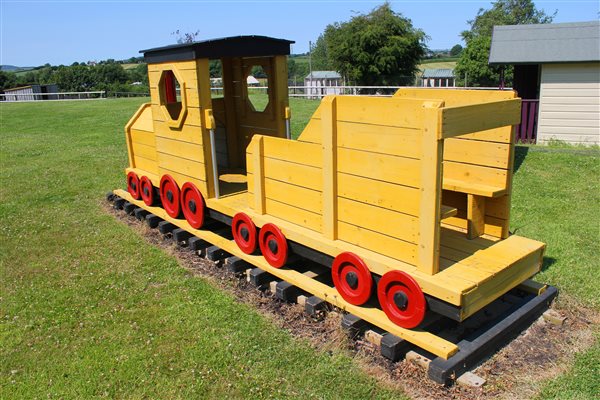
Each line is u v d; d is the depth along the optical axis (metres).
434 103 3.38
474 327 4.14
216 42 5.38
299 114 17.88
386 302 3.95
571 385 3.52
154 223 7.02
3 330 4.52
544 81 12.02
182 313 4.69
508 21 57.16
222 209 5.62
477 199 4.34
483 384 3.53
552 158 9.91
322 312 4.52
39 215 7.87
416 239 3.71
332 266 4.38
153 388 3.67
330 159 4.22
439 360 3.57
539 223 6.50
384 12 35.59
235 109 6.88
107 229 7.14
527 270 4.17
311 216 4.63
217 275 5.52
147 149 7.23
